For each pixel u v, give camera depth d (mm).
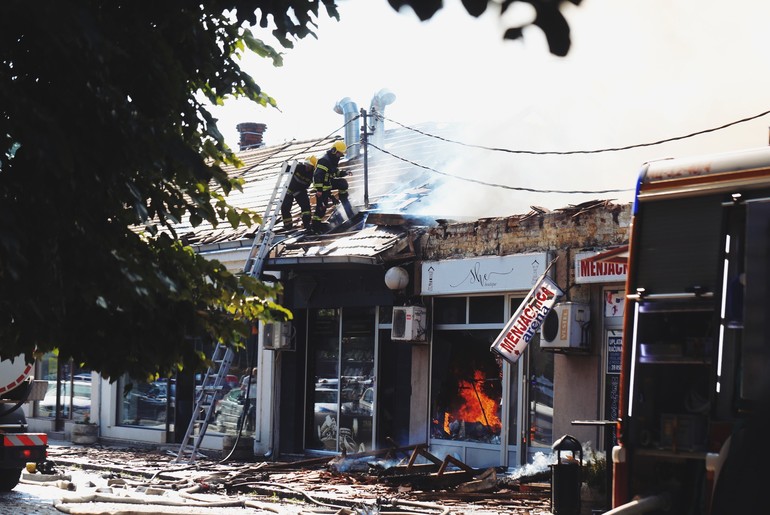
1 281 5680
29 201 5641
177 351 6746
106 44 5262
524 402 18156
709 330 7738
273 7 6461
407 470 17250
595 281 16656
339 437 21469
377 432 20578
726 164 7879
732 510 6039
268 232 21375
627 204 16625
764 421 6047
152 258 6578
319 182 22359
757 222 7457
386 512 14031
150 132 5812
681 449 7668
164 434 25578
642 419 7926
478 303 19031
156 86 6023
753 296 7262
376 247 19797
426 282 19531
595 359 16938
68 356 6688
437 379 19609
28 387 16594
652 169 8266
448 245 19312
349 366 21422
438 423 19531
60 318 6113
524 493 15555
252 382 23266
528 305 16688
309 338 22344
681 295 7898
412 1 3168
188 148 6117
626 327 8172
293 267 21188
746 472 6016
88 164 5609
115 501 15203
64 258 5875
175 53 6480
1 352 6691
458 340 19344
